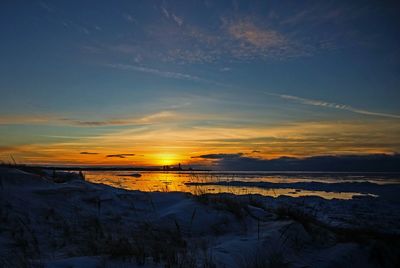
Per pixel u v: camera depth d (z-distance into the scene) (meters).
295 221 8.81
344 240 8.88
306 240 8.20
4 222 6.21
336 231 9.80
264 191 25.39
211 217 8.62
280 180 45.94
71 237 6.30
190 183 28.08
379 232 10.19
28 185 7.93
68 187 8.49
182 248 6.49
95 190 9.01
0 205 6.67
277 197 18.34
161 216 8.41
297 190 28.08
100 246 5.88
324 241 8.54
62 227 6.69
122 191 9.81
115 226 7.40
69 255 5.31
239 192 19.56
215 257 5.84
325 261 7.10
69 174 11.30
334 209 15.53
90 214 7.71
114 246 5.76
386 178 57.50
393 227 11.93
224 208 9.34
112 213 8.12
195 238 7.46
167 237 7.16
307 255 7.40
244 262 5.89
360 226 11.71
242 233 8.09
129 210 8.58
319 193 26.05
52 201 7.69
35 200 7.40
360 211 15.35
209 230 8.10
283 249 7.20
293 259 6.91
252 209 9.99
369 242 8.52
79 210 7.76
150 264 5.14
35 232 6.20
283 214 9.70
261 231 8.23
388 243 8.59
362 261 7.64
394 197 22.84
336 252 7.68
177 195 10.21
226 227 8.38
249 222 9.06
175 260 5.41
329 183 35.06
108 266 4.79
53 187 8.26
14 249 5.34
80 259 4.86
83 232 6.68
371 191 27.72
